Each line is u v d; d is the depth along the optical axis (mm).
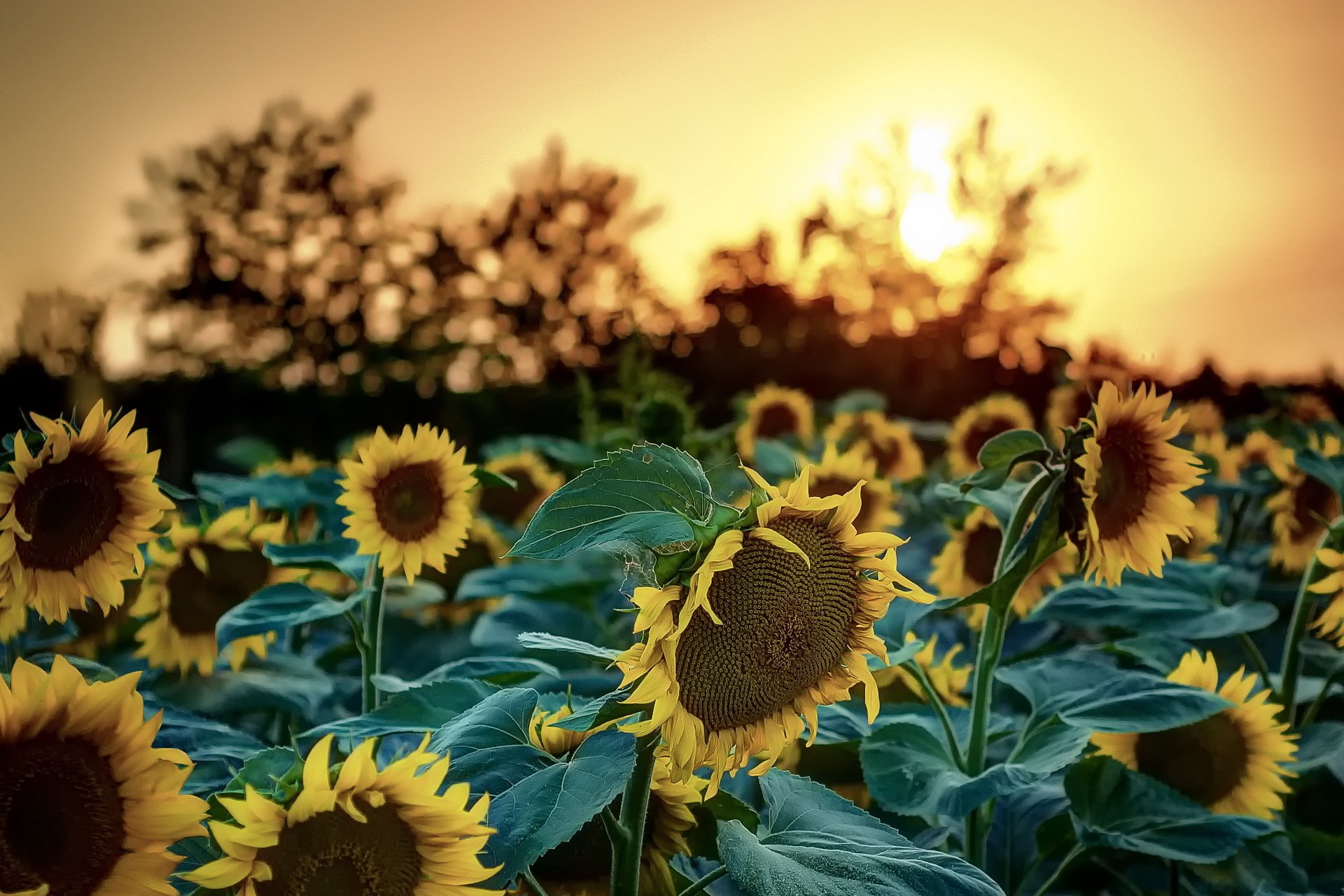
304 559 1666
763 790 1115
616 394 3182
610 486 917
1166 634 1710
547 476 3113
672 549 923
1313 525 2141
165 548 1750
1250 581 2070
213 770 1278
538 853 916
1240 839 1304
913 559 2645
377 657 1662
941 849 1422
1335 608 1651
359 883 899
